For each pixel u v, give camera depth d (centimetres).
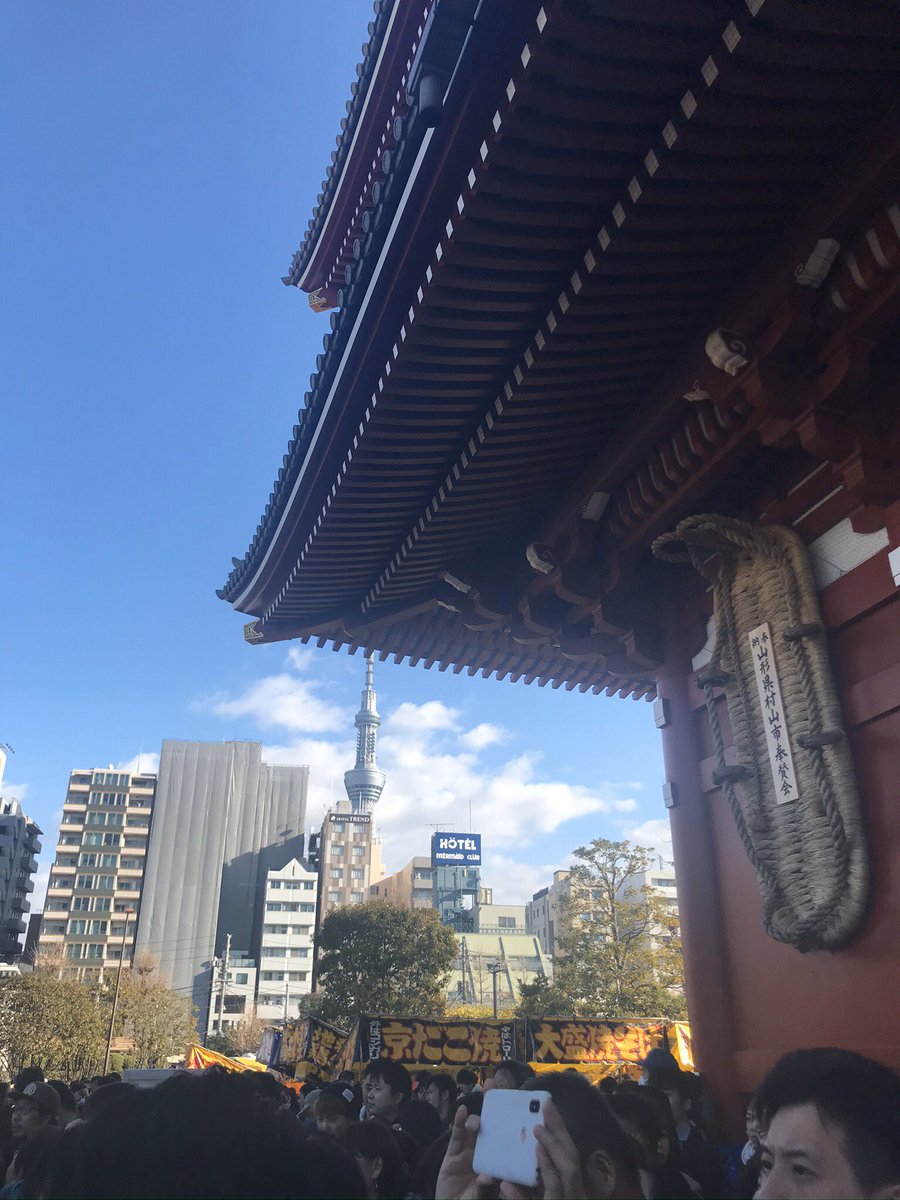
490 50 531
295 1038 1522
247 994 10294
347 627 1190
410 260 652
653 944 4634
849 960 690
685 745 922
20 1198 359
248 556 1127
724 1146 737
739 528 797
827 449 680
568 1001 3984
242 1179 210
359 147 1359
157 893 11250
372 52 1223
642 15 501
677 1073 672
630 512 881
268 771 12606
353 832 11750
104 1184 210
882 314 622
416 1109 642
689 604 963
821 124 570
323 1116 621
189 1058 1783
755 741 783
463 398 794
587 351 729
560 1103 260
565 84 530
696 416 766
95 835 11469
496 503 952
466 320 692
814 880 705
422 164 590
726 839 856
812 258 620
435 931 5469
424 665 1305
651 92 546
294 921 10969
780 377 668
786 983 752
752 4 480
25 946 11000
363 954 5319
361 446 824
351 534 980
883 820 684
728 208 620
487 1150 232
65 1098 816
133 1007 6719
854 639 743
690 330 739
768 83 528
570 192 600
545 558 964
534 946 10269
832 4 487
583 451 888
